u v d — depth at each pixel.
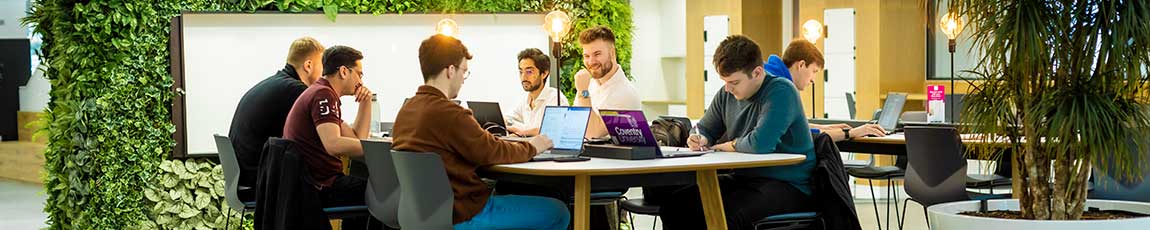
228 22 7.62
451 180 4.81
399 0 7.95
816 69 6.44
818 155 5.25
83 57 7.27
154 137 7.49
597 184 4.68
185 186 7.59
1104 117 4.29
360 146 5.84
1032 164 4.55
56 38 7.32
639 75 13.88
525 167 4.72
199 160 7.63
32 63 17.12
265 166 5.54
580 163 4.90
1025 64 4.30
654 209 5.64
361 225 6.57
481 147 4.81
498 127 6.71
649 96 13.82
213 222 7.69
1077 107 4.31
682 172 4.84
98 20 7.23
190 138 7.59
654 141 5.09
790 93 5.26
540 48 8.17
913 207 9.59
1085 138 4.31
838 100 11.75
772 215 5.14
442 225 4.73
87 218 7.43
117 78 7.32
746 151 5.30
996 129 4.53
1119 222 4.39
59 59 7.32
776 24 12.65
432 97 4.91
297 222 5.27
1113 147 4.37
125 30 7.33
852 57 11.65
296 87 6.45
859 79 11.60
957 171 5.86
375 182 5.29
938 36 11.84
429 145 4.85
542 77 7.41
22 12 16.92
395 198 5.15
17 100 15.84
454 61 4.98
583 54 7.43
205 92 7.59
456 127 4.81
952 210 4.92
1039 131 4.44
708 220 4.91
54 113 7.53
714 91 12.59
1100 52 4.25
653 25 13.71
